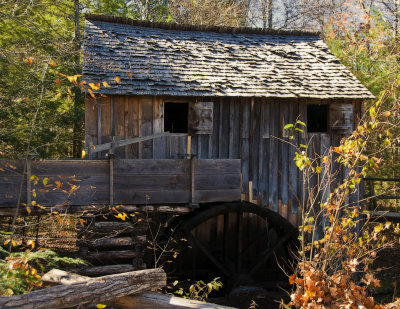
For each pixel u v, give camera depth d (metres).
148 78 8.41
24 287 3.65
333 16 18.64
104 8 17.52
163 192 7.17
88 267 6.61
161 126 8.39
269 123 9.00
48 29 11.84
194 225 8.20
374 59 13.87
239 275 8.95
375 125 5.02
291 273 9.80
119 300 3.28
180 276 9.52
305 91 8.91
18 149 9.49
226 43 10.37
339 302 4.57
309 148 9.15
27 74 8.18
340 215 9.05
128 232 7.12
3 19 9.24
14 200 6.18
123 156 8.21
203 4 19.44
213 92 8.45
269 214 8.70
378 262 10.40
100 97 8.10
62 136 11.49
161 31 10.34
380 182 14.30
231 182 7.56
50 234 9.32
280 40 10.95
